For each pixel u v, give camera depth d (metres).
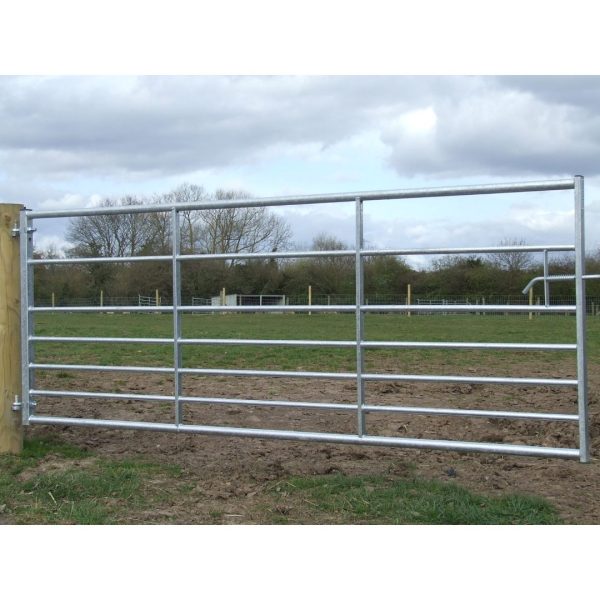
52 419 5.50
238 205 5.00
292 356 12.26
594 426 6.39
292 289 42.31
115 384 8.90
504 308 4.37
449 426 6.49
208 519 4.07
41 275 42.41
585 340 4.29
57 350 13.39
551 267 17.70
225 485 4.69
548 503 4.20
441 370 10.66
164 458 5.41
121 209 5.32
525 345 4.42
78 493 4.52
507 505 4.16
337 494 4.48
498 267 29.39
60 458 5.41
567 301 29.53
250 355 12.38
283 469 5.04
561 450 4.35
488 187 4.41
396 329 20.52
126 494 4.50
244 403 5.08
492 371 10.55
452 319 27.58
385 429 6.38
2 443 5.52
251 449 5.69
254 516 4.12
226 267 42.16
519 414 4.45
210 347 13.77
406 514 4.07
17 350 5.57
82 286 42.38
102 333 18.73
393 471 4.98
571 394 8.13
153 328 20.97
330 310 4.84
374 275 34.31
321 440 4.88
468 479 4.77
